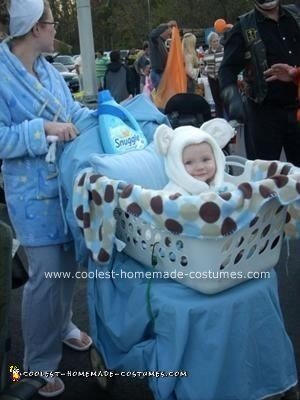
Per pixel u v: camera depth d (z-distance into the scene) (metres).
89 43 6.57
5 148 2.38
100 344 2.38
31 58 2.50
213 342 2.01
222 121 2.41
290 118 3.89
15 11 2.35
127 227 2.19
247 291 2.07
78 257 2.47
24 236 2.58
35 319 2.68
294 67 3.71
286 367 2.19
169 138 2.19
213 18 38.50
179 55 6.45
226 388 2.08
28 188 2.52
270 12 3.74
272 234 2.08
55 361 2.78
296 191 1.87
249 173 2.39
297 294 3.68
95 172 2.21
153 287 2.10
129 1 44.25
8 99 2.41
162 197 1.88
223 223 1.83
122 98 10.29
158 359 2.08
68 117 2.58
